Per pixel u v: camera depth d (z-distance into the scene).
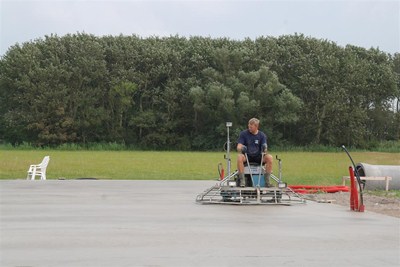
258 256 6.13
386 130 73.56
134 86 66.81
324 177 24.31
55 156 46.81
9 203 11.53
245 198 12.03
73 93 66.25
